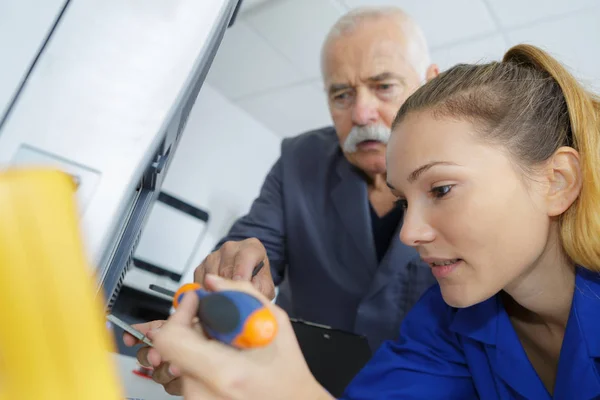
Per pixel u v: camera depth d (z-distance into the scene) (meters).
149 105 0.27
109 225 0.25
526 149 0.48
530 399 0.56
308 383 0.30
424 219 0.47
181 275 1.72
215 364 0.27
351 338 0.82
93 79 0.26
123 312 1.29
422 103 0.50
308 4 1.88
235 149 2.74
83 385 0.20
